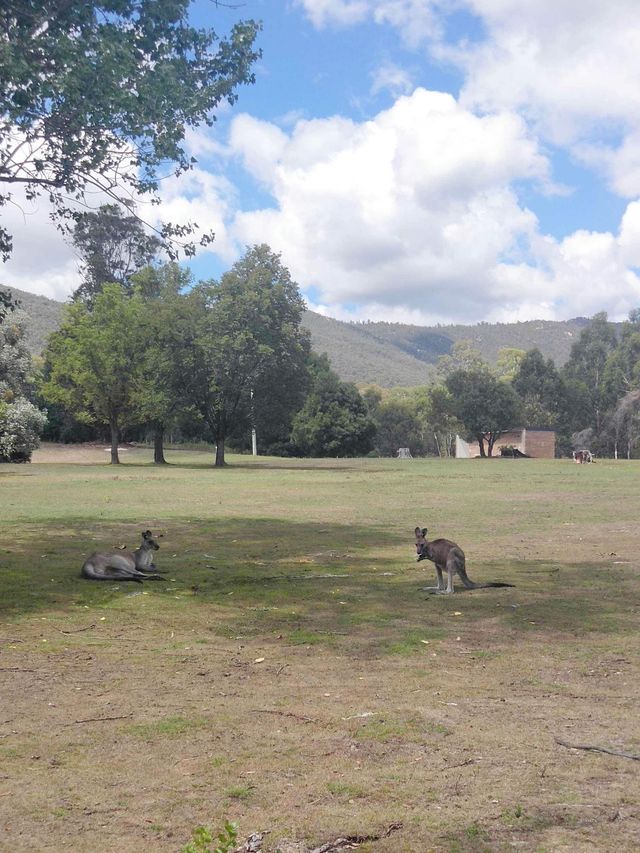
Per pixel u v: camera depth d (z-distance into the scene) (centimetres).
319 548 1510
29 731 514
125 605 965
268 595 1031
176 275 5191
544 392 10712
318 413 8362
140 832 378
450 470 4800
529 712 554
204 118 1313
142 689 612
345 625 854
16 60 1092
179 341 4966
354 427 8381
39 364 7238
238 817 393
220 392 5019
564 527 1838
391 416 11175
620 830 377
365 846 364
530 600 991
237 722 531
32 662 698
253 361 4856
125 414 5469
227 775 443
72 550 1467
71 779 438
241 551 1469
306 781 435
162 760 465
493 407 9069
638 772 446
